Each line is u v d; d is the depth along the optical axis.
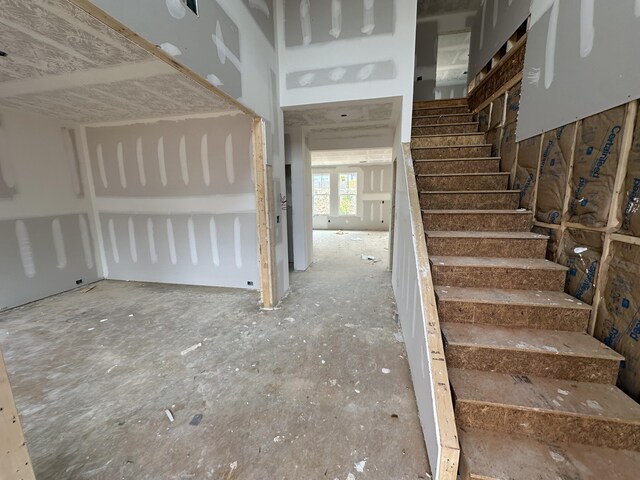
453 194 2.67
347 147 4.92
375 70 2.85
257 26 2.53
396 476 1.31
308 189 4.94
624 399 1.37
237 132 3.50
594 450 1.28
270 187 2.97
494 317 1.79
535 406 1.33
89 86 2.31
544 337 1.65
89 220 4.10
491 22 3.59
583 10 1.76
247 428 1.58
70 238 3.85
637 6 1.37
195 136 3.63
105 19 1.16
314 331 2.67
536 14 2.31
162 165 3.81
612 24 1.53
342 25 2.84
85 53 1.69
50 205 3.61
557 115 2.03
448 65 6.44
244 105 2.32
